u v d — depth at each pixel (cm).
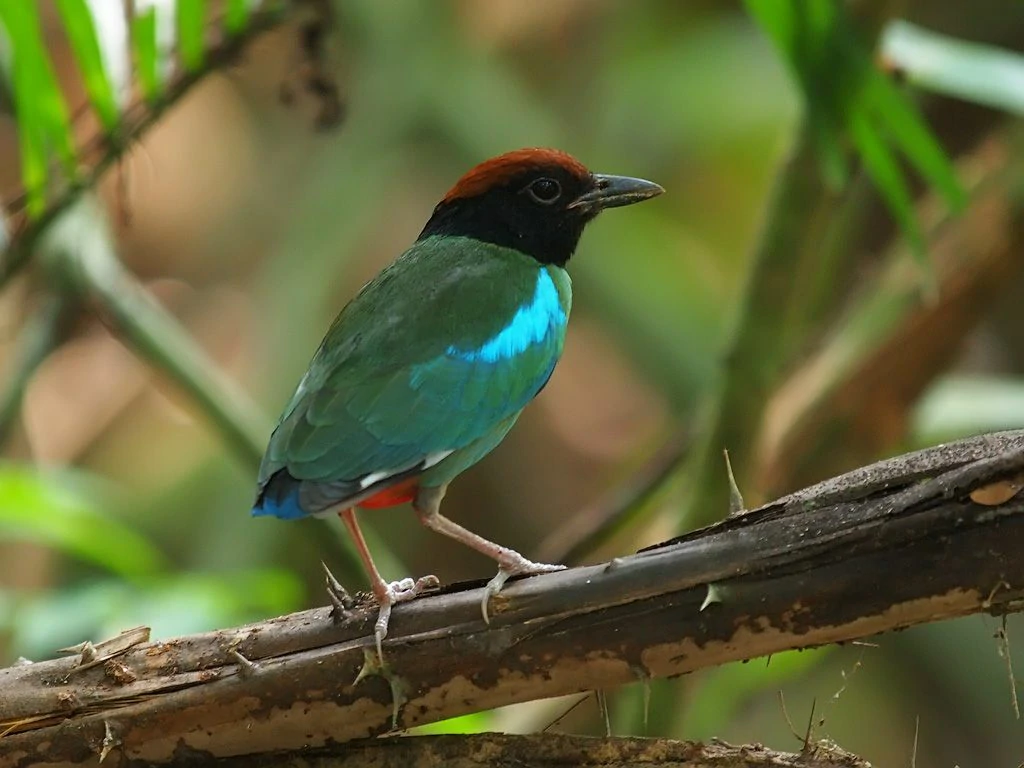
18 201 941
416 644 653
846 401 1230
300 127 1931
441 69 1689
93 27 885
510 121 1708
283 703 668
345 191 1620
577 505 1964
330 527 1099
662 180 1888
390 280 940
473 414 885
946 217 1239
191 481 1739
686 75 1856
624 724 1062
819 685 1684
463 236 1013
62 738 674
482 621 650
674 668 639
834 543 608
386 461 842
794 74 882
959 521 594
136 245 1934
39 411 1806
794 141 986
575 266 1625
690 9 1897
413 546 1917
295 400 867
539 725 1152
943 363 1227
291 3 953
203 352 1894
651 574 629
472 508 1950
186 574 1499
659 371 1606
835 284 1476
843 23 864
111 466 1800
